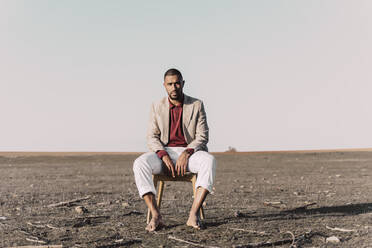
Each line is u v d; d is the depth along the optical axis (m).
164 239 3.08
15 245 2.92
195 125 3.80
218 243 2.92
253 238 3.09
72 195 6.27
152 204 3.43
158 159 3.62
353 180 8.73
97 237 3.16
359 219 3.94
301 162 17.64
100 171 12.88
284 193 6.41
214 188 7.31
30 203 5.30
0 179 9.60
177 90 3.64
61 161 20.94
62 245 2.85
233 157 24.62
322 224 3.68
